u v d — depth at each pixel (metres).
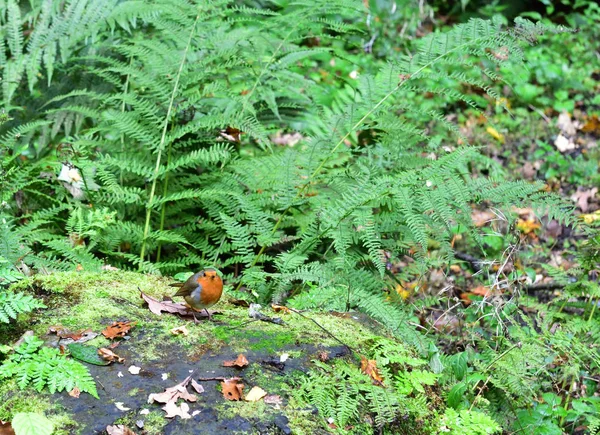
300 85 4.89
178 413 2.45
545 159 6.86
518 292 4.04
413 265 4.16
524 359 3.34
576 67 8.23
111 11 4.62
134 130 4.13
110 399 2.49
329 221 3.53
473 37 4.23
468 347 3.72
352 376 2.79
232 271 4.38
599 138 7.32
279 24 4.86
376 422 2.66
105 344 2.76
